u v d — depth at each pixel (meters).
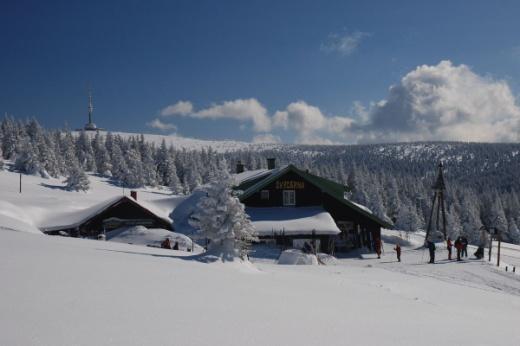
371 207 97.12
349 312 7.54
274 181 38.56
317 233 34.31
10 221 28.45
